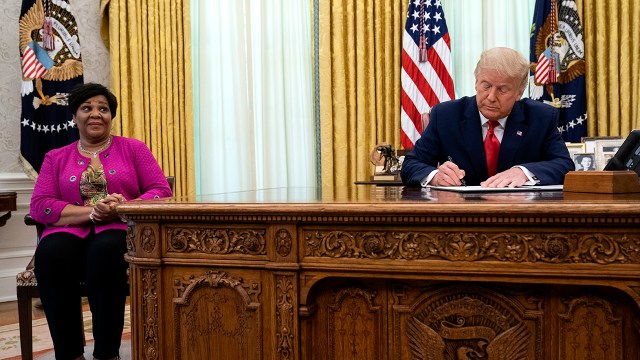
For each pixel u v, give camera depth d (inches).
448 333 50.0
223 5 182.5
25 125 154.5
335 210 48.9
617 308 46.0
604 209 42.3
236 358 54.7
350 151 182.1
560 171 79.2
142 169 102.2
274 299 52.4
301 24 185.0
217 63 183.2
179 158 177.2
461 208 45.6
